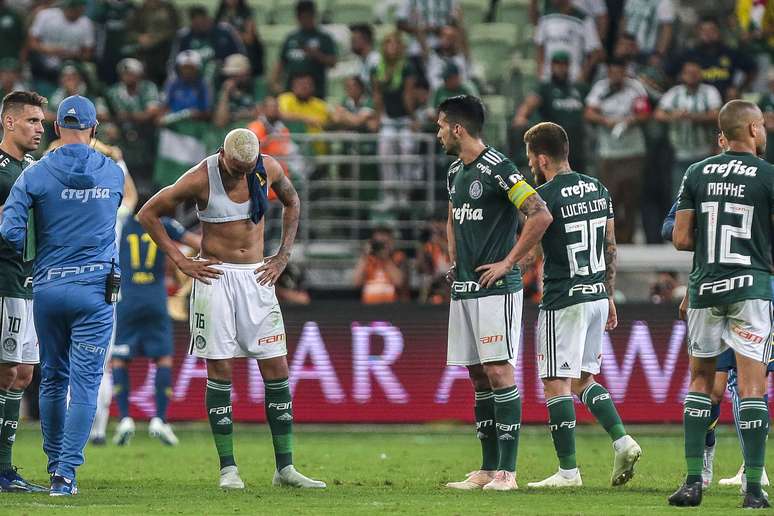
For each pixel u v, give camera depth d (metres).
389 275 58.97
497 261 29.97
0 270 29.20
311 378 53.12
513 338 30.06
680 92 62.66
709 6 77.25
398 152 63.22
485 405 31.31
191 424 54.47
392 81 64.69
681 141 61.25
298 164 61.97
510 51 77.75
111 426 54.97
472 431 51.84
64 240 28.53
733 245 26.58
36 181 28.36
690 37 76.00
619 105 62.09
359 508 25.95
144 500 27.81
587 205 30.56
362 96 65.69
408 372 53.00
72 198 28.56
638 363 52.09
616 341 52.16
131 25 71.88
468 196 30.14
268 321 30.81
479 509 25.67
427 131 62.94
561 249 30.42
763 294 26.47
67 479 28.52
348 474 36.03
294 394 53.12
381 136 61.06
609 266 31.28
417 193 62.81
